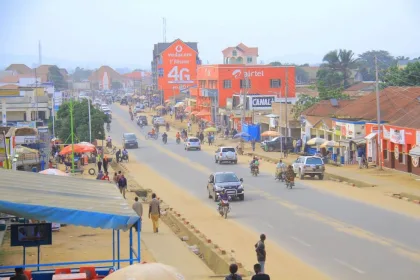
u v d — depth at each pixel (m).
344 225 31.16
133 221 13.60
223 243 28.00
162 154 73.31
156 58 195.50
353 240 27.77
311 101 81.69
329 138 67.25
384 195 40.69
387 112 58.56
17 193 14.62
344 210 35.38
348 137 60.97
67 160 59.59
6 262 22.30
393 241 27.36
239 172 55.12
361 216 33.44
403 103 59.38
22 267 14.47
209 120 117.50
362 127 59.50
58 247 25.42
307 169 49.38
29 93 94.88
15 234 15.29
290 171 44.94
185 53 158.88
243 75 111.19
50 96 115.56
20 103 86.56
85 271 15.33
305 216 33.88
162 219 35.09
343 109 66.06
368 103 62.38
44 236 15.43
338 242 27.45
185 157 69.50
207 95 115.00
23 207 13.06
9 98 86.88
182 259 24.41
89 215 13.38
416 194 40.25
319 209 35.84
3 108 74.19
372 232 29.33
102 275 15.78
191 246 27.91
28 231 15.34
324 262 24.05
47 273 15.61
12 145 41.22
